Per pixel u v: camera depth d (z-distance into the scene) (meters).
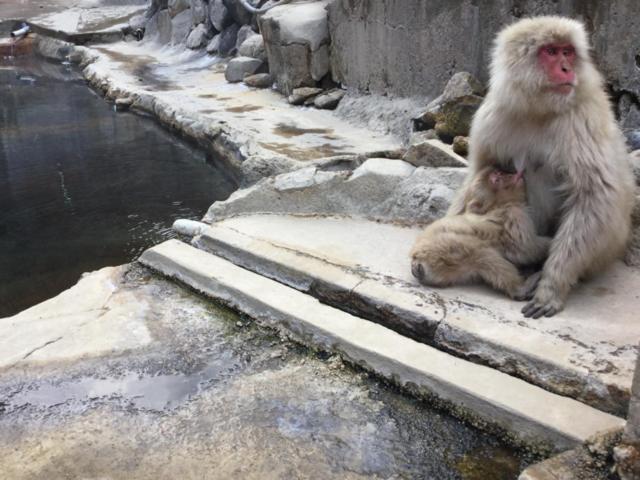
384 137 2.49
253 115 2.93
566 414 0.91
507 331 1.06
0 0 7.54
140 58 4.92
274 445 0.95
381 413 1.01
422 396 1.02
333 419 1.00
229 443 0.96
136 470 0.91
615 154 1.11
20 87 4.40
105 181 2.50
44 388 1.09
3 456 0.95
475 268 1.19
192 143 2.88
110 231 2.05
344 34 2.90
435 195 1.54
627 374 0.93
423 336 1.13
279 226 1.56
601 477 0.78
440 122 2.04
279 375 1.11
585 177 1.07
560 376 0.96
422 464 0.91
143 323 1.27
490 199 1.20
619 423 0.88
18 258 1.90
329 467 0.91
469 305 1.15
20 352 1.18
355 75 2.88
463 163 1.59
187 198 2.30
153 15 5.62
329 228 1.54
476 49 2.14
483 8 2.06
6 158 2.81
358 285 1.24
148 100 3.44
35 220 2.16
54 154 2.85
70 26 6.02
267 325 1.24
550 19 1.08
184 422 1.01
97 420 1.02
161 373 1.12
